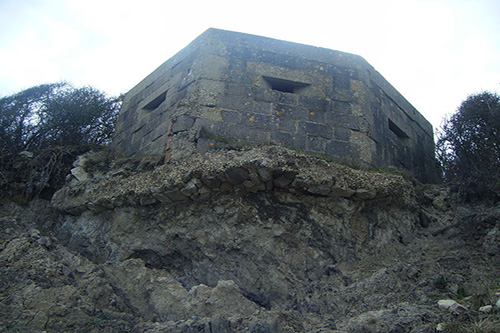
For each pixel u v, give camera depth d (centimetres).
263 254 892
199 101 1069
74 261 915
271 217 933
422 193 1091
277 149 937
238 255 898
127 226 995
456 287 815
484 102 1212
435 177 1316
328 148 1064
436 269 876
